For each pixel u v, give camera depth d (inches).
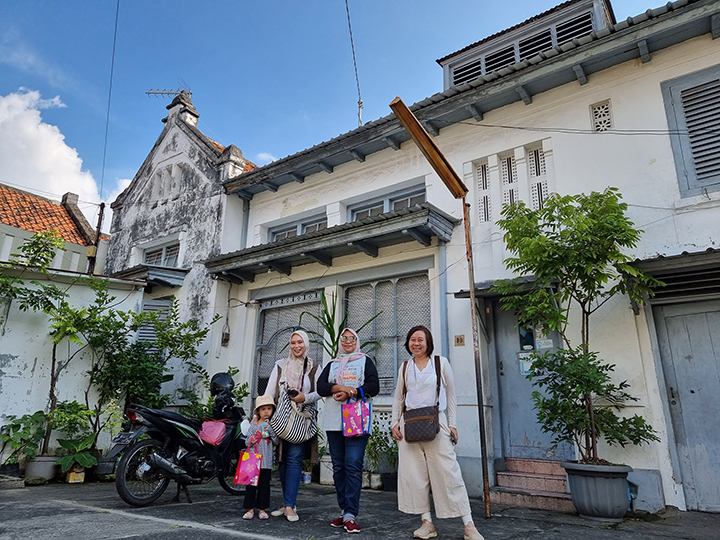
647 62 248.2
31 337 272.1
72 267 547.5
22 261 279.9
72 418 257.6
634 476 205.6
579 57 251.8
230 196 407.8
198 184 431.8
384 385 301.1
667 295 221.3
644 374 215.8
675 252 221.5
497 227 275.1
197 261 403.9
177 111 477.7
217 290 384.8
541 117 276.4
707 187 222.5
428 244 293.0
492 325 270.1
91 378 286.8
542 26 323.6
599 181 249.3
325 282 341.4
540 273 202.8
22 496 207.8
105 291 311.0
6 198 562.6
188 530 144.4
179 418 204.7
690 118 233.8
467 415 255.6
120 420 269.7
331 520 168.6
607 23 326.0
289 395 166.4
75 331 268.7
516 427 253.9
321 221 375.9
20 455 254.7
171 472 193.9
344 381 160.2
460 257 281.6
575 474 187.6
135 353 302.7
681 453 209.5
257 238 398.6
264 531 147.3
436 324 282.5
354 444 157.5
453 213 293.9
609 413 201.8
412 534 150.7
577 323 235.3
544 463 240.5
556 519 185.3
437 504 142.6
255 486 168.1
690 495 203.6
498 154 288.8
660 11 227.3
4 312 265.3
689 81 237.0
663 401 211.6
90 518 160.6
